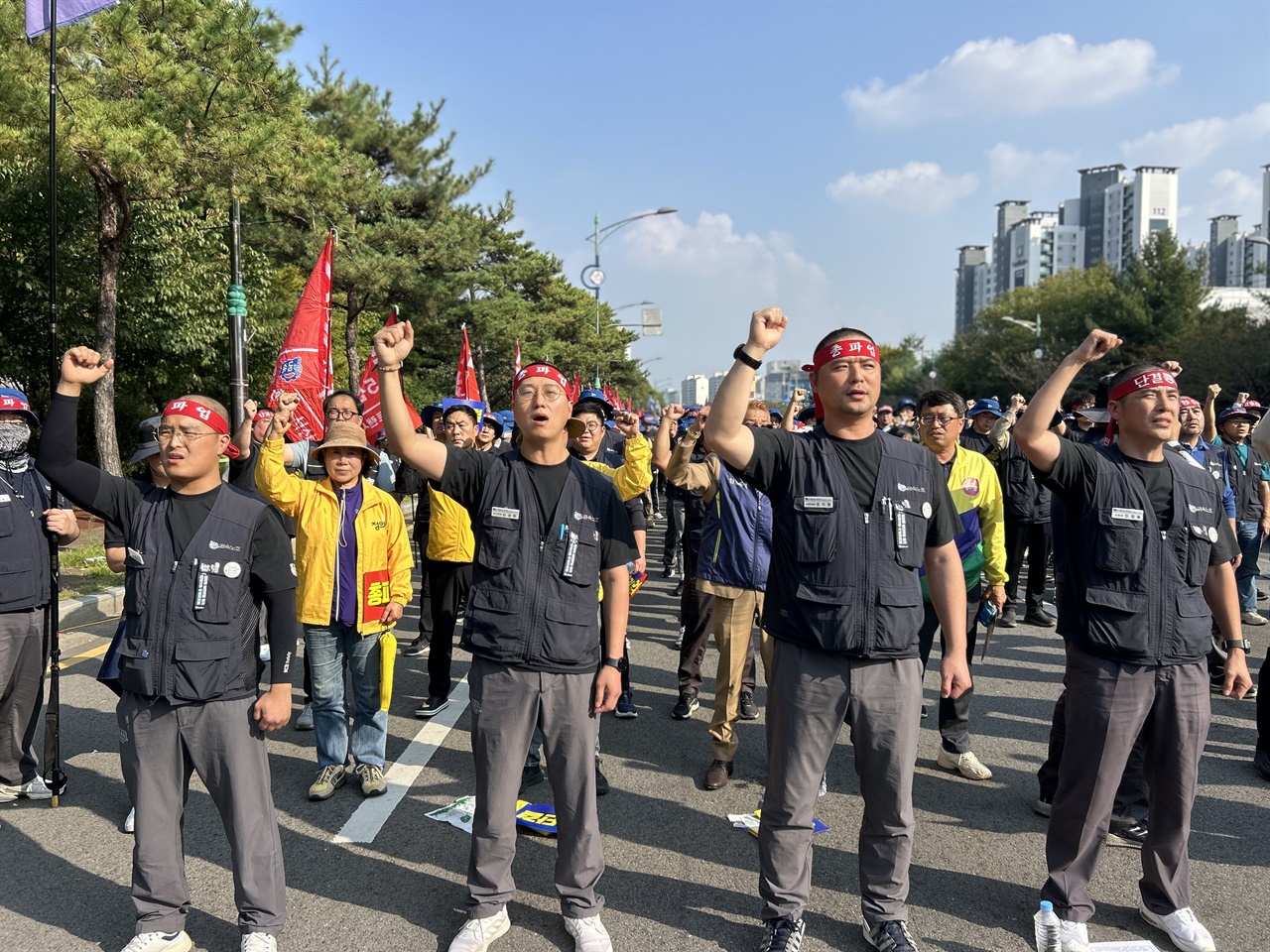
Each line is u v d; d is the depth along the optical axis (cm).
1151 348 4172
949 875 378
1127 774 411
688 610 590
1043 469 326
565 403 326
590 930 320
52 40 466
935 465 326
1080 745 329
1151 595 320
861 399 309
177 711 310
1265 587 1017
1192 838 413
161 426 312
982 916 346
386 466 726
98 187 1301
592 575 326
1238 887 368
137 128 1142
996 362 5234
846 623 305
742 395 298
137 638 309
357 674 459
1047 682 663
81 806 440
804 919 343
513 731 322
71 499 321
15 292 1605
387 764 497
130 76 1175
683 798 457
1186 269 4447
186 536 312
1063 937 323
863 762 318
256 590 322
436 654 580
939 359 7069
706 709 611
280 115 1361
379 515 463
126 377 1892
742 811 442
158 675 306
